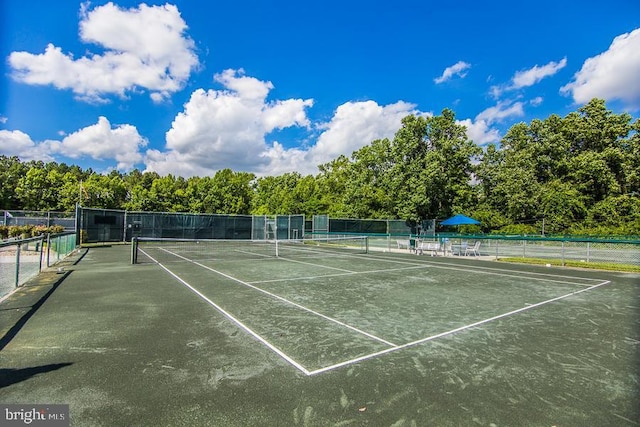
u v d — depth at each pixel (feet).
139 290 29.37
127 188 221.46
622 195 114.73
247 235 109.50
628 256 66.13
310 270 43.50
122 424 9.77
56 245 49.62
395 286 32.78
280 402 11.09
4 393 11.54
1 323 19.53
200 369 13.56
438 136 112.68
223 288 30.66
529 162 134.62
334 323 20.13
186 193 185.06
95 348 15.72
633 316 22.52
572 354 15.66
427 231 103.76
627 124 126.00
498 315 22.44
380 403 11.10
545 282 36.42
